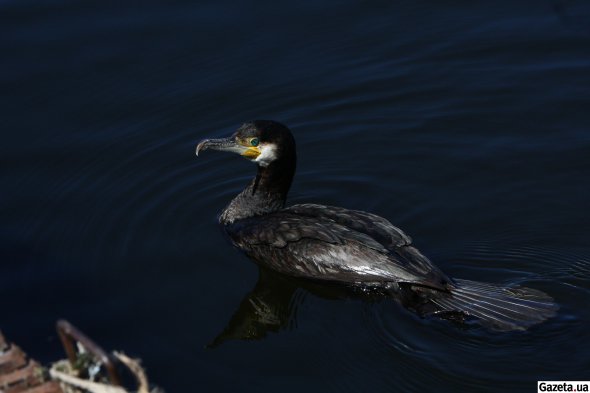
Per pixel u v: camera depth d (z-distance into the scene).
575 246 12.87
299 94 16.50
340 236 12.08
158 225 13.72
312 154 15.30
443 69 16.86
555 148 14.93
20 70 16.72
